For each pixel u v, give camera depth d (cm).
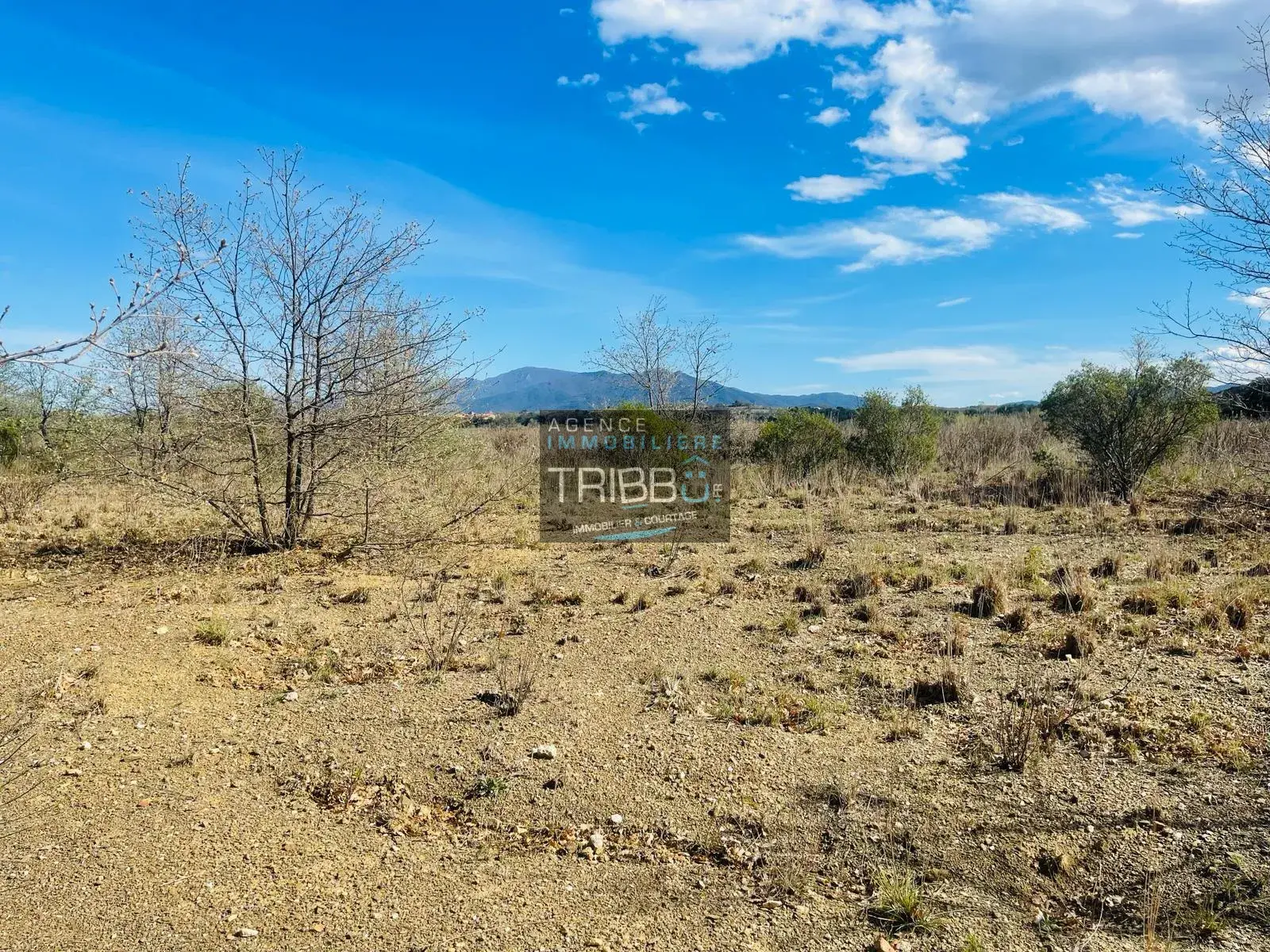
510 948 254
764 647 515
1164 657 463
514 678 468
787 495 1166
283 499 824
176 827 317
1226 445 1146
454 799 345
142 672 467
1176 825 308
